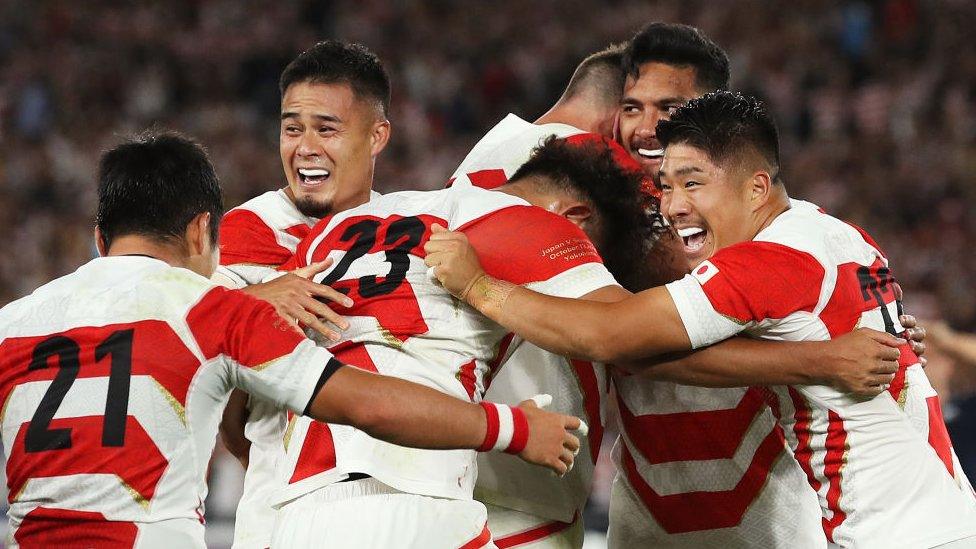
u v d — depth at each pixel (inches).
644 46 615.2
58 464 429.1
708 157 504.1
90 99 2210.9
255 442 557.0
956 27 2193.7
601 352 468.4
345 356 478.3
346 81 587.5
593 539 931.3
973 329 1600.6
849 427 484.1
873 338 472.1
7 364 441.4
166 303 442.0
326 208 591.2
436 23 2362.2
